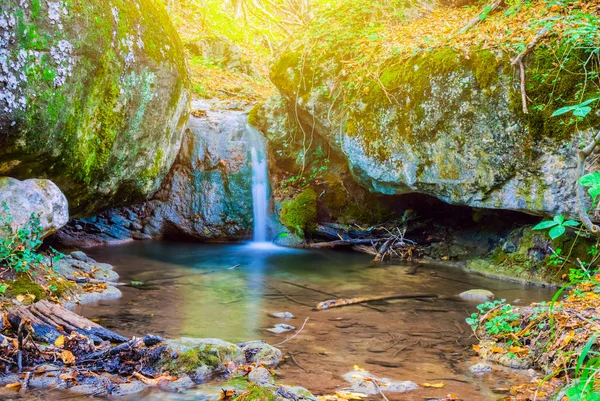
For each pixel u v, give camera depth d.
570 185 5.88
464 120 6.59
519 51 6.16
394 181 7.46
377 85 7.40
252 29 17.27
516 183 6.34
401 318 5.07
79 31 5.07
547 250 6.60
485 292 5.91
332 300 5.55
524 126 6.14
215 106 11.13
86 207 6.48
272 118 9.62
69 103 5.09
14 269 4.88
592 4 6.29
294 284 6.34
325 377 3.58
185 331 4.47
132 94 6.10
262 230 9.39
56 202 5.16
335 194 9.25
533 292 6.09
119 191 6.79
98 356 3.71
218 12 16.94
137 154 6.68
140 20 6.26
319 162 9.47
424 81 6.89
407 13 8.60
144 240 8.98
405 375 3.67
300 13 18.17
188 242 9.05
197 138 9.36
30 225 4.95
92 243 8.37
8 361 3.55
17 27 4.47
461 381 3.58
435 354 4.12
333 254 8.40
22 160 4.90
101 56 5.41
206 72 13.64
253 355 3.87
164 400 3.13
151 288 5.90
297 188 9.60
